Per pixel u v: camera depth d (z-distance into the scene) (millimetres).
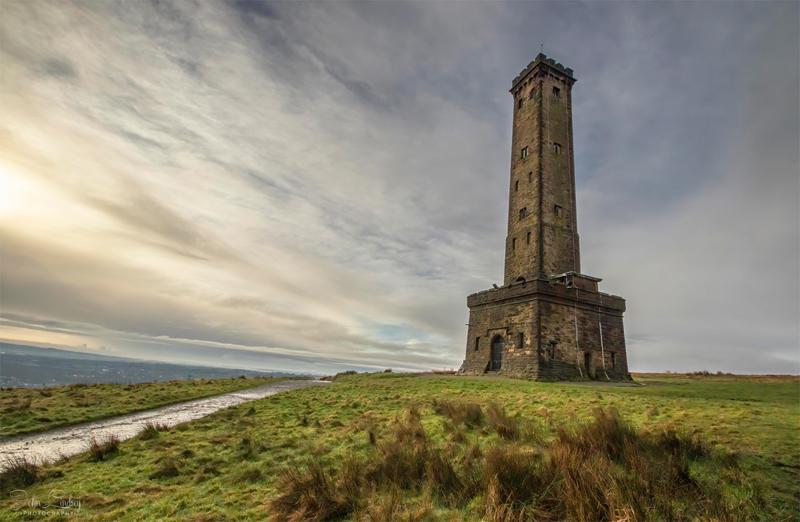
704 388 23594
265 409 17281
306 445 10672
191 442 11375
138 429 13570
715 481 7137
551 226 40062
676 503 6359
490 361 37594
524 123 45062
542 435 10586
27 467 8859
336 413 15578
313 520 6586
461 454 9172
